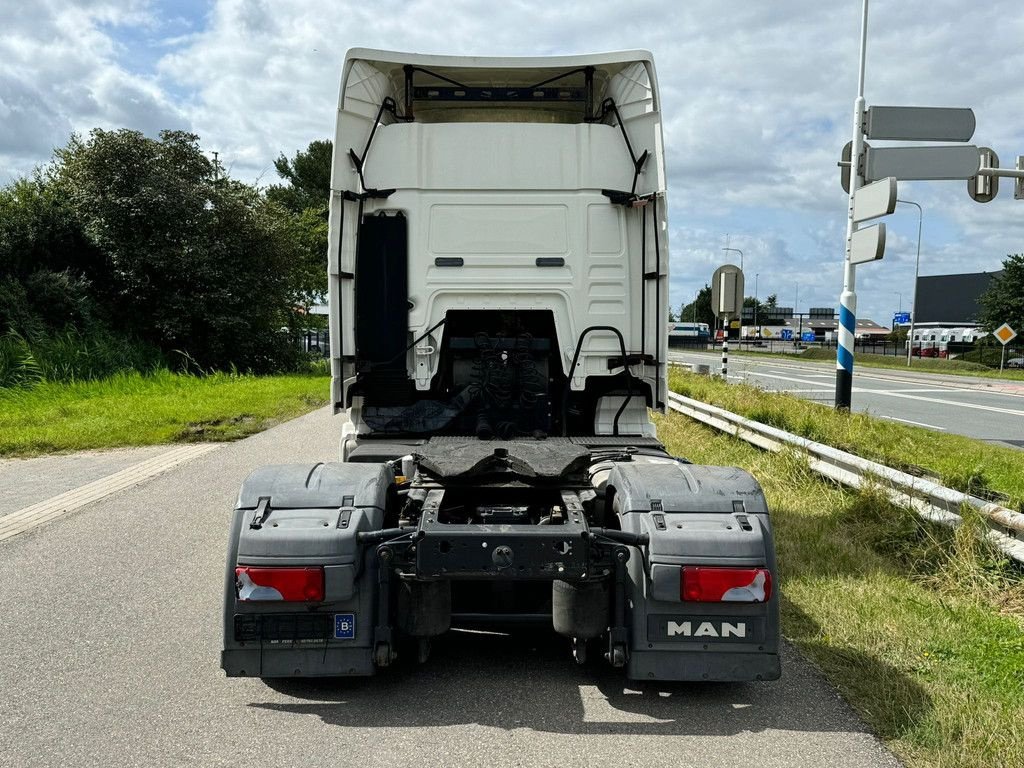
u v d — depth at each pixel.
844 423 10.65
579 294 5.77
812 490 7.65
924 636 4.44
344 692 3.89
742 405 12.44
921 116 11.45
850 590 5.16
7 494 8.50
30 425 13.36
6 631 4.67
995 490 6.54
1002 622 4.62
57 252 26.33
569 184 5.77
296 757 3.28
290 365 33.88
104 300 27.70
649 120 5.79
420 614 3.76
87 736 3.45
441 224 5.76
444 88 6.36
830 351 58.62
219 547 6.46
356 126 5.77
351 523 3.69
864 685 3.89
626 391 5.84
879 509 6.51
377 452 5.05
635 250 5.82
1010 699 3.69
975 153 11.16
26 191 26.23
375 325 5.75
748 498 3.82
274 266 32.81
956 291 94.56
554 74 6.14
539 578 3.56
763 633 3.66
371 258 5.75
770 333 103.62
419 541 3.55
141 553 6.28
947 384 27.62
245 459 10.70
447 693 3.89
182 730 3.51
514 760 3.26
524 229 5.76
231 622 3.66
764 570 3.60
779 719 3.62
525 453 4.46
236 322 29.83
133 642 4.51
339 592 3.58
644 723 3.59
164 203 27.97
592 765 3.22
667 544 3.62
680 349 72.88
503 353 5.71
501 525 3.64
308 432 13.58
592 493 4.29
